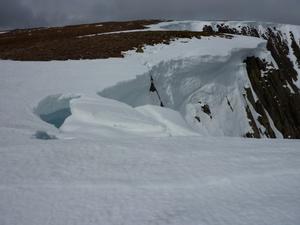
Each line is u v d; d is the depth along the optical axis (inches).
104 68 1010.7
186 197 297.0
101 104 681.0
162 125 650.2
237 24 2861.7
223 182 327.0
